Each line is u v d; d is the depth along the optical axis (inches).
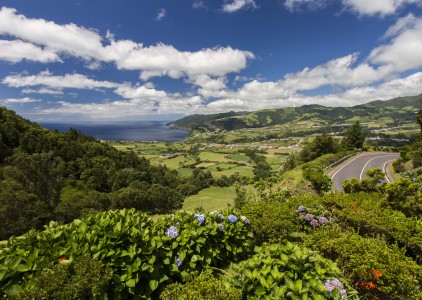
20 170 1550.2
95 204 1850.4
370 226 265.7
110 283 134.0
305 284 135.3
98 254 136.9
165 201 2367.1
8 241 140.9
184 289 128.3
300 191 565.6
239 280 142.2
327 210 304.2
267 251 159.3
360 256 168.1
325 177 698.2
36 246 139.1
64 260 129.7
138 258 146.6
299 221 264.4
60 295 111.4
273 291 131.2
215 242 189.0
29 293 107.7
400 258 178.4
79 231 149.4
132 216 175.6
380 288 152.6
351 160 1499.8
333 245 185.8
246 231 215.3
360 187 559.8
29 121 3412.9
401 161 1225.4
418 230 241.8
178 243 169.3
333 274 147.2
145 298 144.6
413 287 151.8
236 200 574.9
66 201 1590.8
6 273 119.2
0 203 1151.6
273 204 291.9
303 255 147.6
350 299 141.6
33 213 1218.0
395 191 371.2
